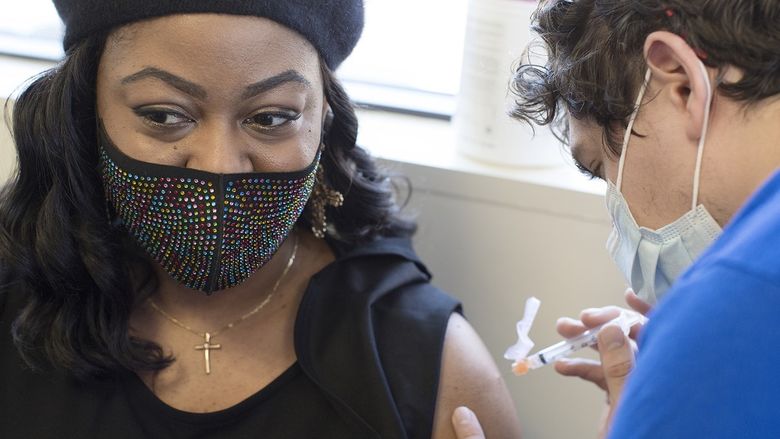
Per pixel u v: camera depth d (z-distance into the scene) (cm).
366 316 114
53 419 111
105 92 101
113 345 110
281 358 114
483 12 136
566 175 140
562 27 95
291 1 95
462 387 114
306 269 122
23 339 113
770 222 67
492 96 139
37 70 172
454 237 144
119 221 115
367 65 167
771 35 78
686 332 67
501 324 146
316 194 120
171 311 117
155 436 110
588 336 116
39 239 112
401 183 143
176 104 96
